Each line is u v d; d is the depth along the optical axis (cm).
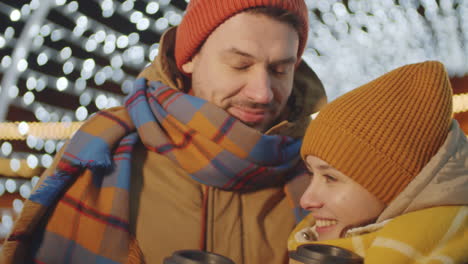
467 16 425
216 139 86
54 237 79
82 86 405
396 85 80
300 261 58
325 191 80
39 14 382
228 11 84
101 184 85
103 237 79
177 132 89
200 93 93
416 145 75
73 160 82
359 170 76
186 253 56
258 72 85
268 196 92
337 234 79
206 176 85
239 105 89
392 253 63
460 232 66
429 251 63
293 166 95
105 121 91
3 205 364
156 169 89
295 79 106
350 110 79
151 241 81
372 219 78
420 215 67
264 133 97
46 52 401
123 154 87
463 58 438
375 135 76
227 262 54
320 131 80
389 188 75
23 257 79
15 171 412
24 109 425
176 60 100
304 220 89
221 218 86
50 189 79
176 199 86
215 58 87
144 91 98
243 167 86
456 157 72
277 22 85
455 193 69
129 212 83
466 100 482
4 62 392
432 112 77
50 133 425
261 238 87
